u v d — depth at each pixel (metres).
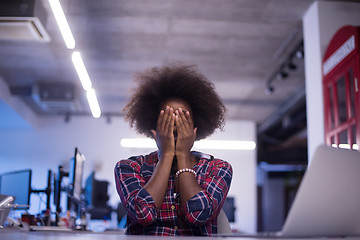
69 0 5.25
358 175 1.10
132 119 2.02
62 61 7.46
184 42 6.58
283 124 10.75
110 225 6.93
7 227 2.72
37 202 9.61
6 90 8.57
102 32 6.27
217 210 1.45
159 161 1.48
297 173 13.01
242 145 10.95
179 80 1.95
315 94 4.91
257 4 5.27
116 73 8.01
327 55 4.31
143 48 6.83
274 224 14.38
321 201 1.07
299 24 5.79
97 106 8.15
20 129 10.66
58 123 10.84
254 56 7.07
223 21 5.83
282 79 8.16
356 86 3.63
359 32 3.65
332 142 4.10
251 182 10.83
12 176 4.02
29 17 4.72
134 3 5.33
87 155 10.68
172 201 1.46
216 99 2.04
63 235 1.17
